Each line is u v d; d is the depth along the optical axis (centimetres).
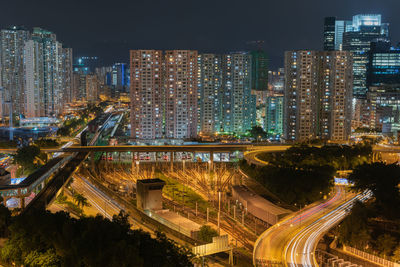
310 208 18750
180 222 16450
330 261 14175
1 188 18612
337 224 16588
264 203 19638
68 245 12000
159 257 11556
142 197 19112
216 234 14862
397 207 18138
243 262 14075
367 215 16562
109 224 12169
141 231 13375
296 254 13538
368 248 15788
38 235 12731
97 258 11200
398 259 14762
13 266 12938
